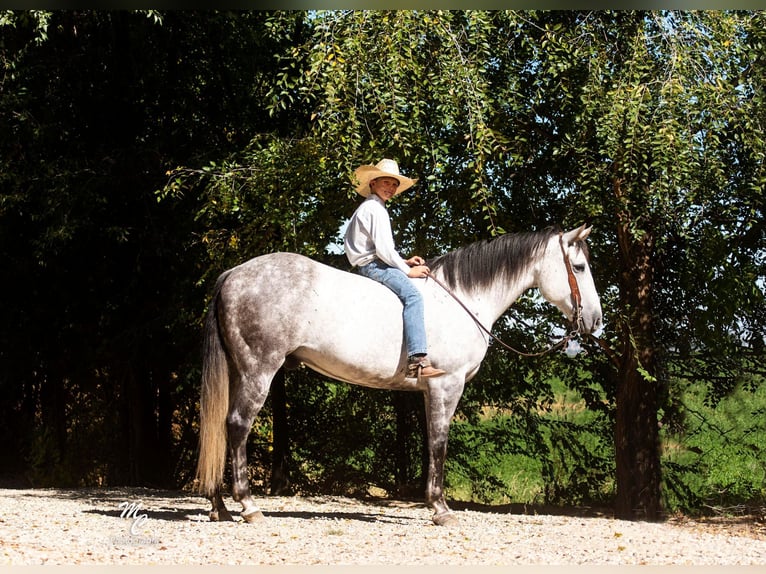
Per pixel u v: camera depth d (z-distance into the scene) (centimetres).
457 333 682
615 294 1006
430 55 880
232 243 962
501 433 1207
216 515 680
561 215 982
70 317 1278
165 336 1234
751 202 888
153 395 1355
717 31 848
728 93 831
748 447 1088
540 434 1211
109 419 1442
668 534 690
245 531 627
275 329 644
